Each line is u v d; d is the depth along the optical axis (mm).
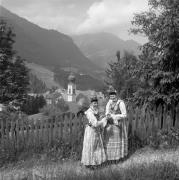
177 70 11133
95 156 8852
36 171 8945
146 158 9547
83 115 10453
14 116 12070
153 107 11797
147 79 11672
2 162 9633
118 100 9375
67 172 7988
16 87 26875
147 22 11539
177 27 10602
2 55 26938
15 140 9930
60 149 10125
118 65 17781
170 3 10891
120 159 9516
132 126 10680
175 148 10688
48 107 33094
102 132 9102
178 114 11148
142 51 11859
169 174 7293
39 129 10148
